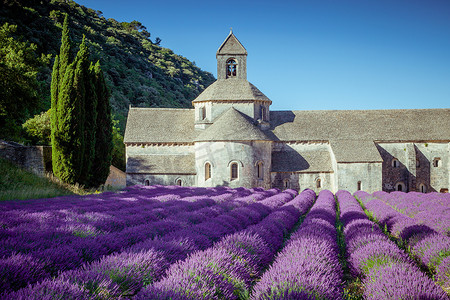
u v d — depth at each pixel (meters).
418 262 9.50
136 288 5.67
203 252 7.42
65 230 9.04
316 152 42.28
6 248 6.74
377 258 7.84
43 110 51.72
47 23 83.50
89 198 19.28
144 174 38.31
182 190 30.23
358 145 40.78
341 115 46.31
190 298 4.89
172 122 43.78
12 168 24.11
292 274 6.09
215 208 16.27
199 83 145.25
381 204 21.03
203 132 39.72
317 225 12.03
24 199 18.39
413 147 41.91
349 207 19.56
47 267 6.09
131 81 95.69
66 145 24.83
